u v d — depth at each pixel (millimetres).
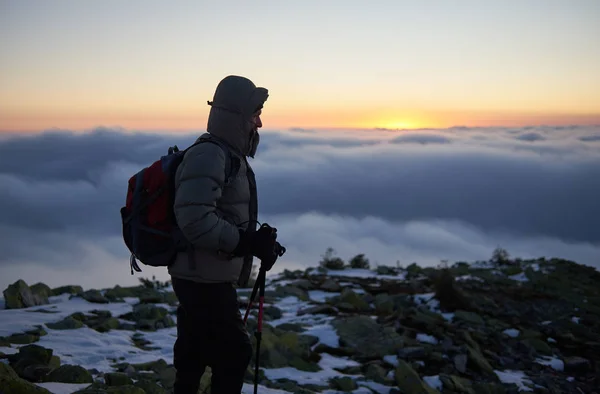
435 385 6184
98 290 9547
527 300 10492
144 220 3006
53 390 4414
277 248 3174
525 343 7984
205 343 3113
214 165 2885
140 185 3006
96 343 6242
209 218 2824
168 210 2994
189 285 3020
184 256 2996
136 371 5398
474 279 12227
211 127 3123
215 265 2988
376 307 9133
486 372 6812
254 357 6211
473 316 8609
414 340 7344
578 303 10516
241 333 3137
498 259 15812
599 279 13617
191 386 3254
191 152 2936
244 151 3172
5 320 6883
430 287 11602
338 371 6332
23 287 8188
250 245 2959
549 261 15492
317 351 6941
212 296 3020
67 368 4895
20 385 3873
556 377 7090
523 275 13125
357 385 5883
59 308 7961
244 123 3115
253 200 3180
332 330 7570
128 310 8148
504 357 7477
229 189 3025
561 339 8461
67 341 6219
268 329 7137
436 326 7859
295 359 6355
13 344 5902
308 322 8195
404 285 11508
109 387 4457
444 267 13844
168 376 5141
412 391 5840
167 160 3023
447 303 9164
